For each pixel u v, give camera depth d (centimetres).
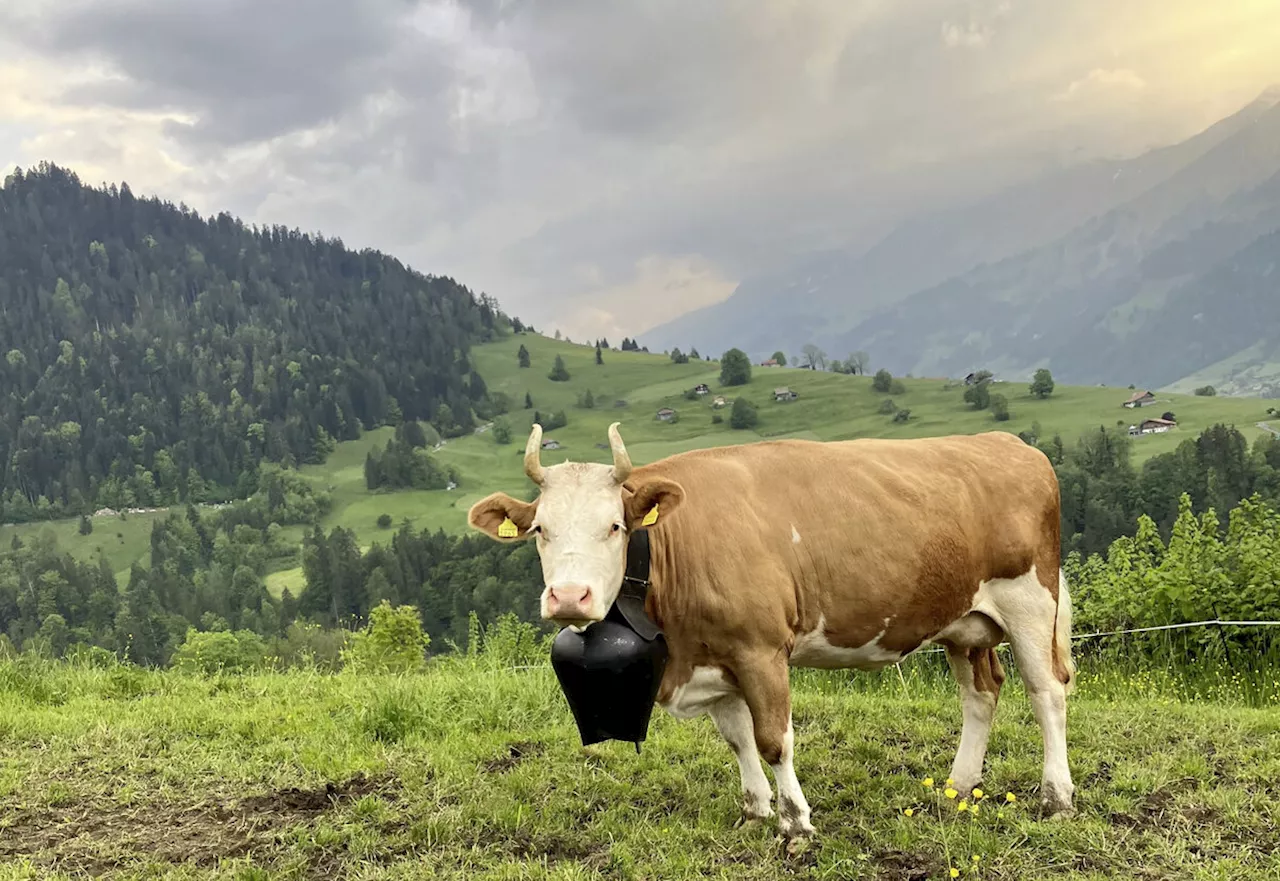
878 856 589
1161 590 1214
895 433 19800
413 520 19738
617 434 599
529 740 841
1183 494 1301
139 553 19475
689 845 619
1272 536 1220
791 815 615
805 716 902
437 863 604
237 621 13212
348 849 624
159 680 1116
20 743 824
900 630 657
